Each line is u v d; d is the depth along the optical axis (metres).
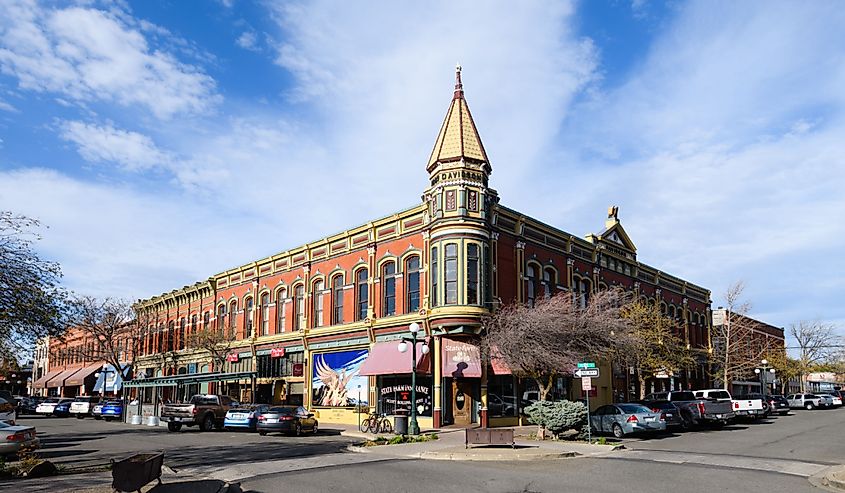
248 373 39.88
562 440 25.09
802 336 77.31
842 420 37.94
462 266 30.53
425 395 31.47
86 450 24.14
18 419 48.19
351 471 17.52
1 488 14.46
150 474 12.65
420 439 25.12
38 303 21.41
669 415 28.22
